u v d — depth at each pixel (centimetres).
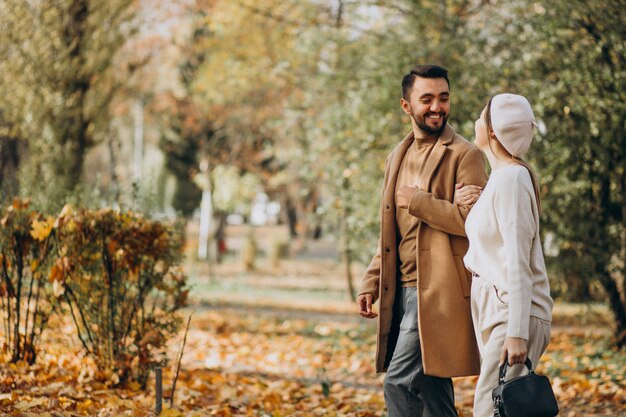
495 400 372
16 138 1680
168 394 667
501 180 391
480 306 401
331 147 1393
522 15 1096
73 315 682
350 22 1466
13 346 693
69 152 1470
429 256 454
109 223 665
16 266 707
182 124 3206
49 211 796
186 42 2703
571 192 1083
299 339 1309
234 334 1332
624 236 1169
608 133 1038
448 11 1216
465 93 1097
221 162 3177
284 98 2586
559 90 1034
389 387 462
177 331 699
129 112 3269
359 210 1317
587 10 1000
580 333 1457
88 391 630
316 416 674
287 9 1795
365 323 1625
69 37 1495
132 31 1572
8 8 1455
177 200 3969
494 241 395
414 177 470
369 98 1247
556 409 369
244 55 1953
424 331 447
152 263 690
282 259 4031
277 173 3275
